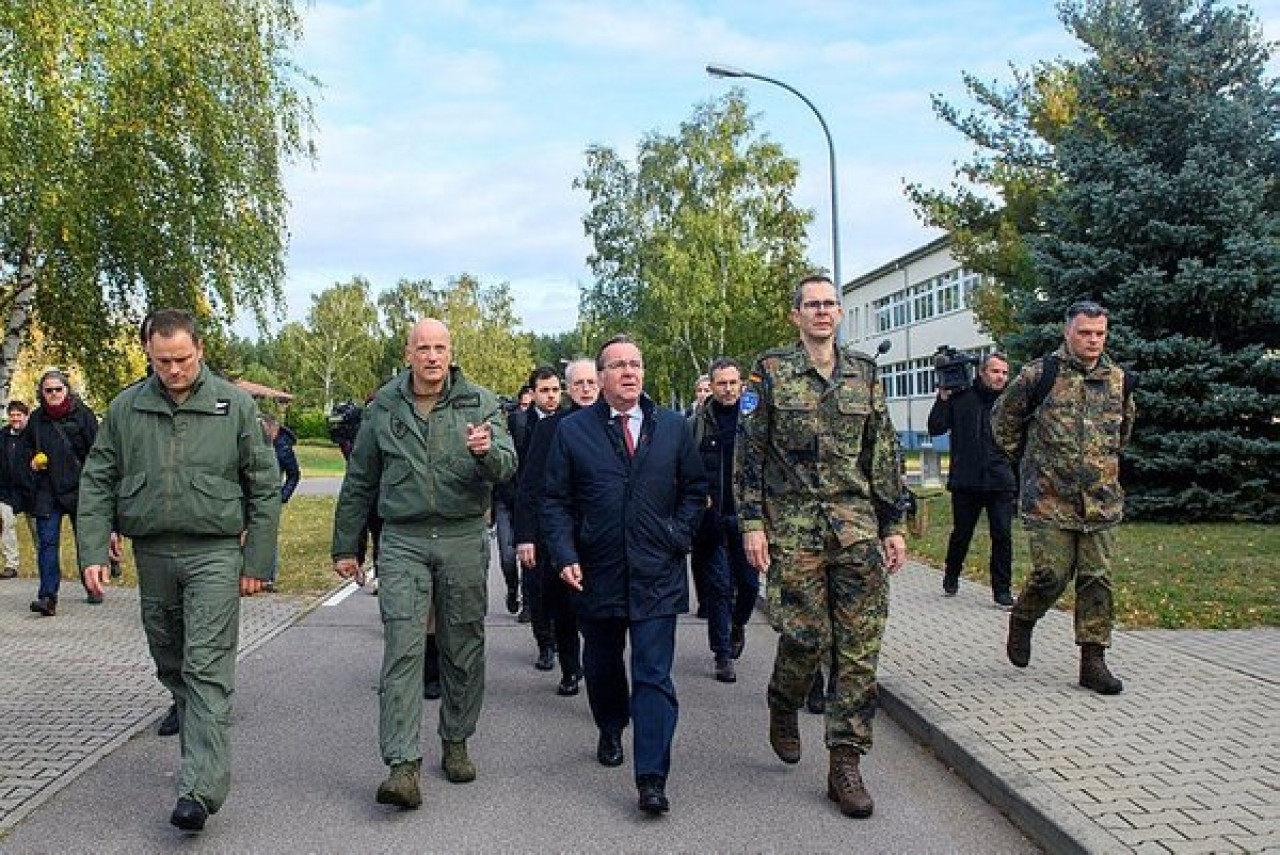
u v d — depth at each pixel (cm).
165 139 1786
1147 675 648
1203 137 1504
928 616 865
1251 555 1143
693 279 4122
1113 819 414
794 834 442
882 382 496
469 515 502
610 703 537
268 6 1967
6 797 490
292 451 1054
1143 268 1457
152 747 569
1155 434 1478
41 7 1482
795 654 498
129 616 945
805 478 487
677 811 471
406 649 481
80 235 1717
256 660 792
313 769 537
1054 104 1944
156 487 460
